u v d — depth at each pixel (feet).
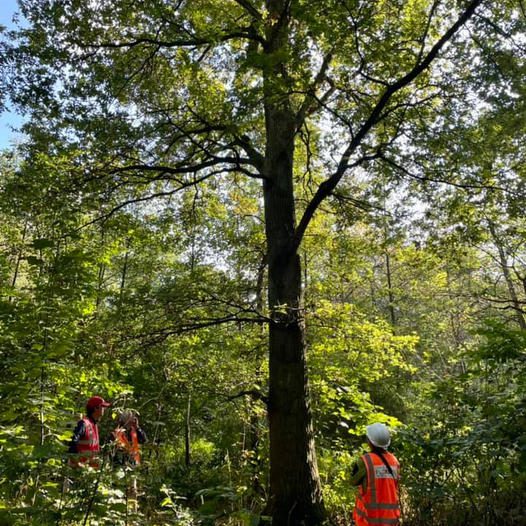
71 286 17.06
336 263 37.99
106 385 22.67
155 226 32.55
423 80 23.43
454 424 19.43
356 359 32.89
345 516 21.65
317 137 35.60
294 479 21.38
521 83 21.25
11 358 15.57
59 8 25.63
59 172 23.72
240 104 20.20
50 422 15.21
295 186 39.91
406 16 23.90
